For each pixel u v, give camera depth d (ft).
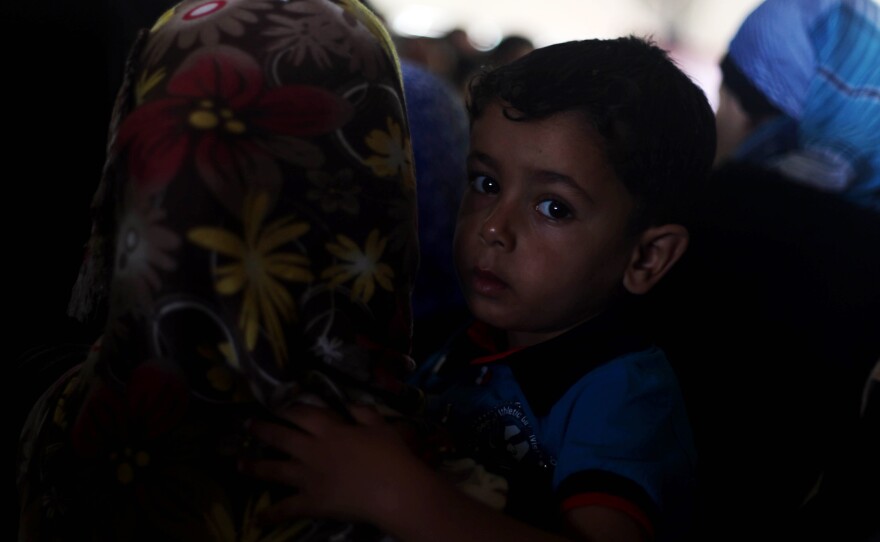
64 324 3.10
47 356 2.99
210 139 1.79
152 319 1.76
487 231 2.48
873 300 3.06
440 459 2.12
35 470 2.16
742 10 11.98
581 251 2.46
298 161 1.87
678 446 2.40
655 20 12.86
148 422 1.84
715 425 3.14
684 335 3.24
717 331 3.18
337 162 1.93
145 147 1.80
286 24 2.00
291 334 1.86
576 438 2.33
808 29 3.53
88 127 3.03
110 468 1.90
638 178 2.47
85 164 3.04
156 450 1.87
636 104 2.46
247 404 1.89
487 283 2.53
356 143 1.97
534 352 2.56
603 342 2.52
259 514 1.93
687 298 3.27
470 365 2.73
